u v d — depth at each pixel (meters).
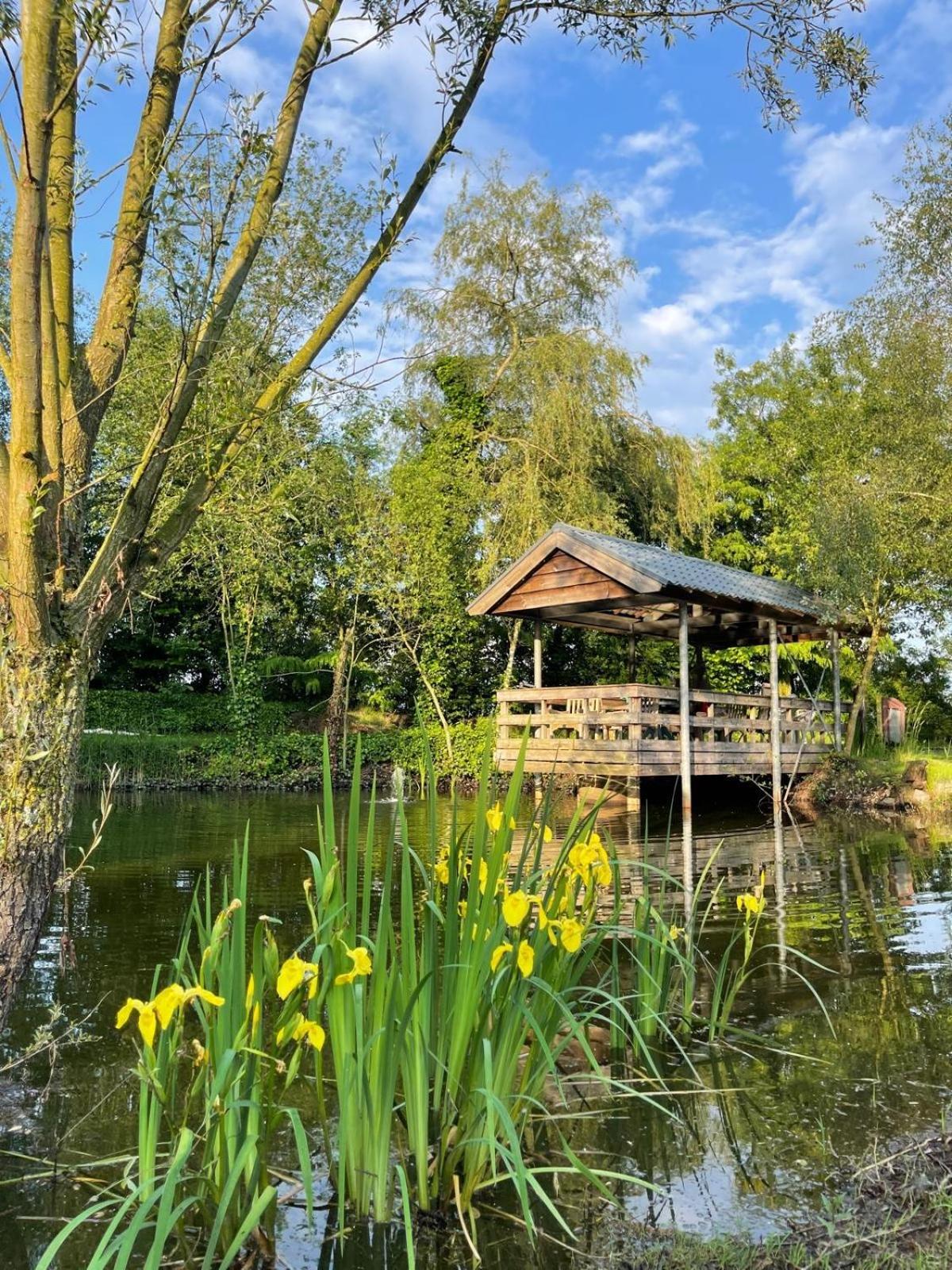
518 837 9.80
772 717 14.60
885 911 6.85
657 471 22.03
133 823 12.44
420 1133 2.68
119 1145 3.12
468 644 21.23
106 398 3.32
